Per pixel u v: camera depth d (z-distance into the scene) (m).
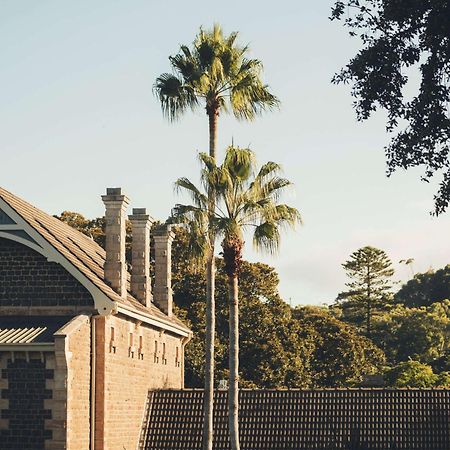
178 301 66.56
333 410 33.91
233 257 30.89
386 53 21.42
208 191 31.44
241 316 66.62
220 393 35.19
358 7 21.77
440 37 20.73
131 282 35.09
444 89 21.00
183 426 34.16
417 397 33.94
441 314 106.44
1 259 29.62
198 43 33.59
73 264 29.14
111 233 31.83
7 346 27.03
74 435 27.58
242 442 33.31
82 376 28.38
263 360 64.75
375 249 102.94
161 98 33.50
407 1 20.94
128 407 32.25
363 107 21.67
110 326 29.89
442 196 21.50
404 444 32.62
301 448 32.91
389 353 99.44
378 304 102.38
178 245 66.62
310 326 71.88
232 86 33.03
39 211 33.66
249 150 31.52
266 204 31.44
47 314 29.19
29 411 27.08
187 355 61.25
